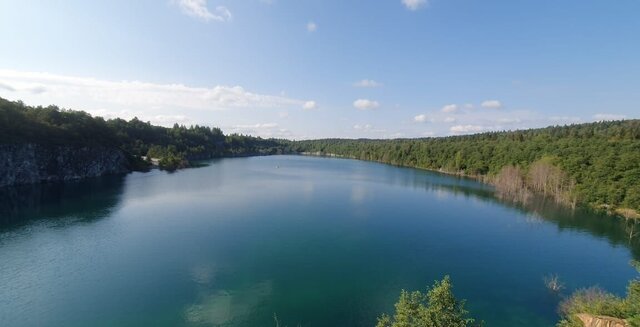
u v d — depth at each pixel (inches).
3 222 2556.6
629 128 5920.3
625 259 2096.5
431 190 4512.8
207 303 1455.5
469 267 1920.5
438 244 2298.2
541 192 4313.5
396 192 4298.7
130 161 6264.8
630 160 3508.9
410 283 1692.9
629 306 1056.2
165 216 2817.4
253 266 1836.9
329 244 2223.2
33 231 2352.4
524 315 1427.2
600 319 1111.6
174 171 6230.3
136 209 3048.7
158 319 1334.9
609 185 3508.9
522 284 1722.4
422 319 847.1
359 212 3125.0
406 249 2180.1
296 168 7337.6
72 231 2373.3
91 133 5846.5
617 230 2726.4
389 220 2878.9
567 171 4121.6
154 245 2127.2
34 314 1364.4
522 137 6909.5
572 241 2434.8
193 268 1800.0
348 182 5088.6
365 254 2063.2
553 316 1423.5
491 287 1679.4
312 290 1585.9
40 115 5403.5
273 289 1588.3
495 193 4375.0
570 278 1811.0
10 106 4722.0
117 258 1914.4
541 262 2025.1
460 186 4970.5
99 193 3804.1
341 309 1432.1
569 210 3440.0
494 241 2396.7
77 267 1791.3
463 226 2763.3
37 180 4493.1
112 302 1455.5
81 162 5147.6
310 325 1314.0
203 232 2404.0
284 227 2573.8
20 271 1734.7
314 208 3235.7
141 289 1568.7
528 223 2896.2
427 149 7839.6
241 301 1476.4
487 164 6018.7
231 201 3459.6
